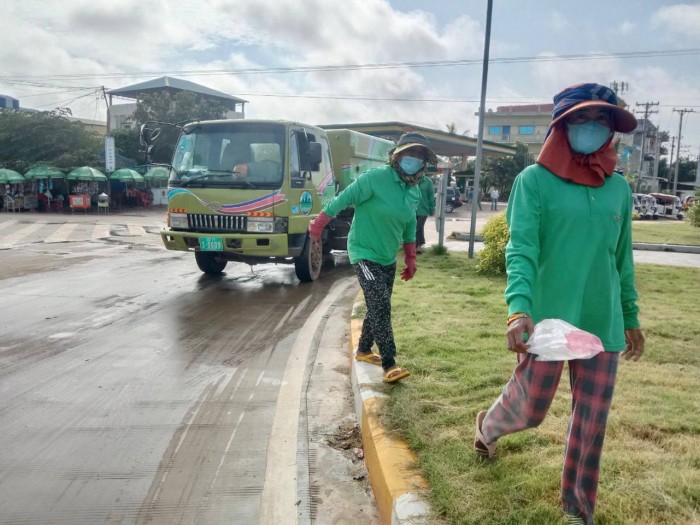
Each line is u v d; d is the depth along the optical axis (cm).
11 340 580
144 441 367
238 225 861
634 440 313
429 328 551
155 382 472
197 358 538
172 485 317
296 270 956
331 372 505
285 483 321
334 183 1092
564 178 221
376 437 319
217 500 303
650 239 1773
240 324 669
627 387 399
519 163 5456
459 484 263
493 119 6856
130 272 1010
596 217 218
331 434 382
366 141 1266
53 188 3103
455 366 434
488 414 269
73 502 298
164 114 3622
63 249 1319
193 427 390
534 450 296
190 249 885
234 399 440
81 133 3225
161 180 3494
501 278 896
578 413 226
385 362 403
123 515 289
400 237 413
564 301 221
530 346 209
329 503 302
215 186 868
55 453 349
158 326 650
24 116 3105
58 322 654
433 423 331
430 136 3114
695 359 475
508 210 236
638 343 249
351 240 416
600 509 244
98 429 383
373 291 399
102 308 727
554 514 238
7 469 329
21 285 863
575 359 226
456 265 1046
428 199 1289
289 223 875
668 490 257
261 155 876
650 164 8150
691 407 360
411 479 274
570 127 221
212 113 3800
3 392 443
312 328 657
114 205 3297
